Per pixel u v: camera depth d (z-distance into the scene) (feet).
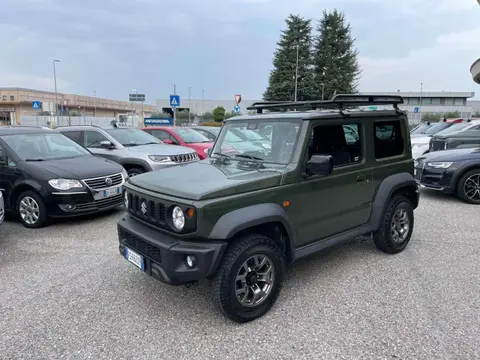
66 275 13.91
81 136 31.22
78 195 19.65
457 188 25.07
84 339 9.87
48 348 9.50
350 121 13.32
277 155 12.14
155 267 10.28
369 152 13.99
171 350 9.37
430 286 12.66
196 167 12.74
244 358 9.03
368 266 14.37
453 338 9.68
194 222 9.60
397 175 15.06
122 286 12.95
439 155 26.43
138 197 11.28
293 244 11.61
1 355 9.22
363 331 10.06
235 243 10.25
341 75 162.71
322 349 9.32
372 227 14.35
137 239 11.09
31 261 15.29
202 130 46.60
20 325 10.57
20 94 217.15
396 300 11.71
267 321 10.65
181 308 11.44
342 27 164.86
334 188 12.70
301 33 161.58
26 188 20.07
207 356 9.12
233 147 13.56
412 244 16.89
